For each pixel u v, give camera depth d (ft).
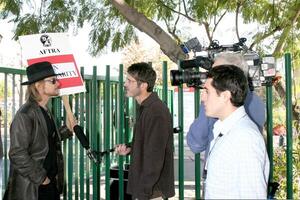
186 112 20.86
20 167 10.86
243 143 6.97
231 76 7.39
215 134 7.62
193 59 9.78
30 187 11.12
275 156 16.06
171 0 19.89
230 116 7.39
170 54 16.78
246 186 6.84
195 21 19.30
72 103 15.85
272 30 18.63
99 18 21.12
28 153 11.10
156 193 11.15
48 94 11.67
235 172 6.91
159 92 23.81
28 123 11.05
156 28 16.70
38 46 13.20
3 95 13.60
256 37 18.80
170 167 11.29
